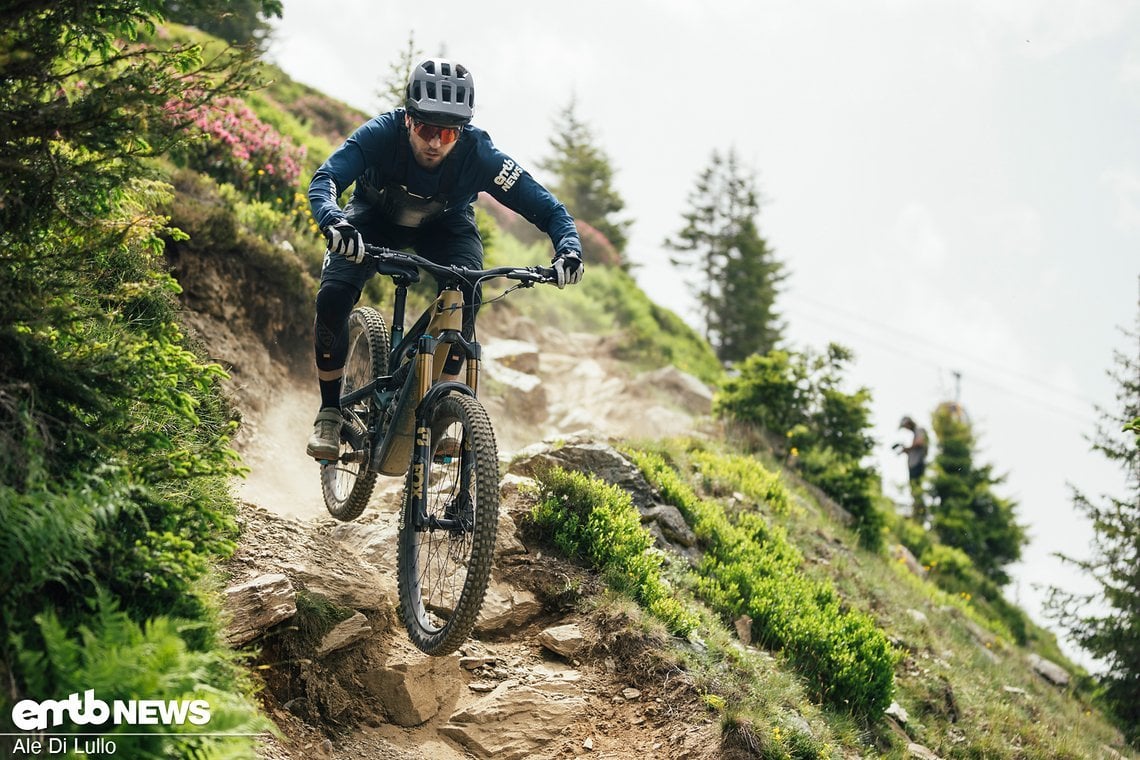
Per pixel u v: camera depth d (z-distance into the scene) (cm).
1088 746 952
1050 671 1403
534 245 2672
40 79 397
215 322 895
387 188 505
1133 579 1577
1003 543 2922
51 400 375
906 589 1209
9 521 315
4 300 369
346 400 556
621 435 1045
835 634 744
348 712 495
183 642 328
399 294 531
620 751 534
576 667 596
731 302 5256
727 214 5388
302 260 1109
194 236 897
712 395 1786
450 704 534
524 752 521
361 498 570
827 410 1524
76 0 394
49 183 391
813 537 1106
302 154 1468
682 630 645
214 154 1273
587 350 2002
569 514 718
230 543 409
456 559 521
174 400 410
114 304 518
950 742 805
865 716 712
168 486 459
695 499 905
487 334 1641
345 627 510
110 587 366
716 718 555
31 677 305
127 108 395
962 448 3075
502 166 508
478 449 447
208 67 410
